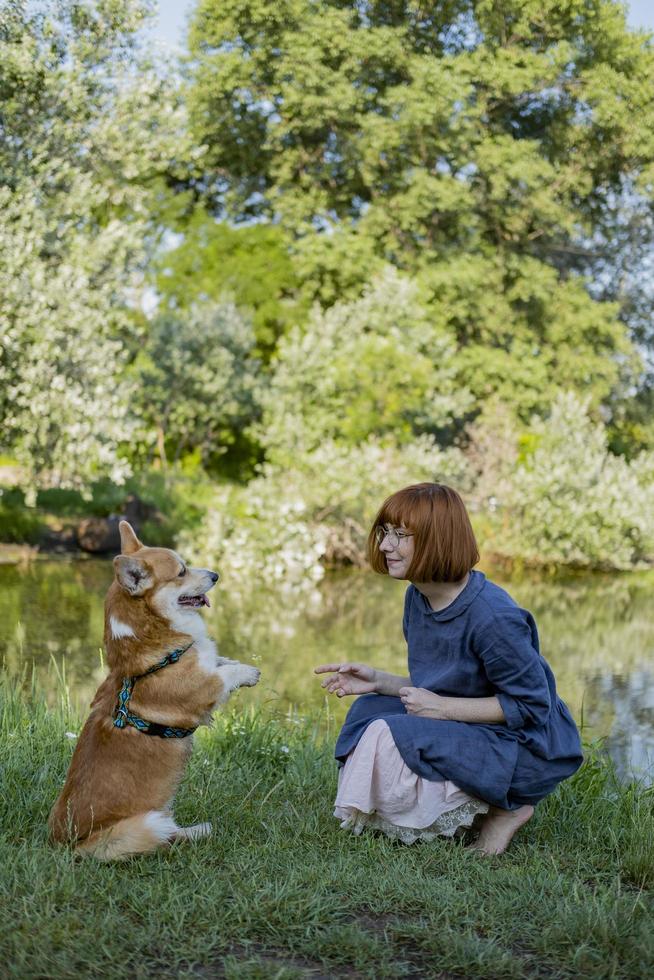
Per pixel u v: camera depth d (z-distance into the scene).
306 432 16.98
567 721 3.35
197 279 24.33
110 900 2.61
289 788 4.01
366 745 3.19
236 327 21.98
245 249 24.64
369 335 18.44
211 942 2.44
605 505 16.33
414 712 3.21
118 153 13.75
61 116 13.24
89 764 3.06
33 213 12.37
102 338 13.54
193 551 15.27
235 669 3.29
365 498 15.73
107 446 12.81
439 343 19.33
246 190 26.67
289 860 3.02
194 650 3.27
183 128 15.41
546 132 25.81
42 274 12.20
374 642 9.95
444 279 22.70
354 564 15.98
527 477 16.45
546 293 23.91
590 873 3.11
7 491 16.25
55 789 3.66
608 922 2.56
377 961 2.39
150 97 14.06
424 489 3.25
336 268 23.17
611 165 26.03
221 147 25.55
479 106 23.53
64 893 2.64
